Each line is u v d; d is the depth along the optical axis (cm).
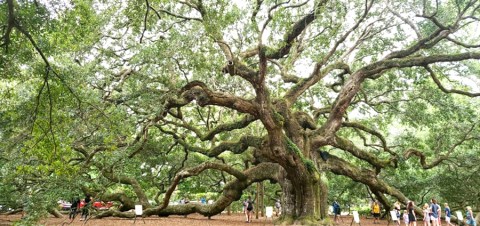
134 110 1914
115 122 1545
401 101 2600
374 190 2402
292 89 2181
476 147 2789
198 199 4766
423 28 2203
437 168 3128
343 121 2584
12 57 1229
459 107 2373
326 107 2634
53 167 1222
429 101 2467
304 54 2298
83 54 1866
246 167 2795
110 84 1930
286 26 1589
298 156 1870
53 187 1681
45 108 1275
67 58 1511
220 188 3838
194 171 2047
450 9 2078
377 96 2617
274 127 1806
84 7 1280
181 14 2042
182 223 2348
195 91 1873
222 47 1827
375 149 3048
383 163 2341
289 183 2052
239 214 3972
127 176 2456
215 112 3019
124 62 2086
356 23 1892
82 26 1336
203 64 1852
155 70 1891
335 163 2275
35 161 1449
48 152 1214
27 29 1123
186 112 2831
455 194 3069
